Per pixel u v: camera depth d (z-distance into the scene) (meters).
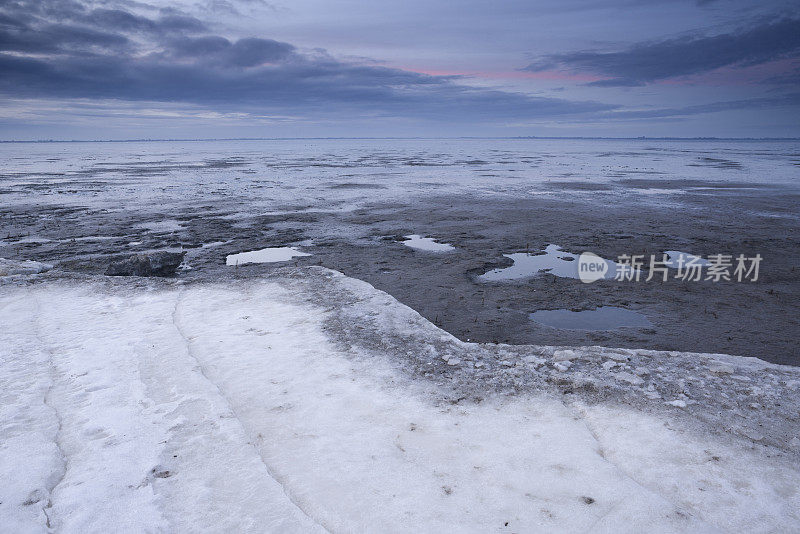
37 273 14.23
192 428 5.83
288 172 63.91
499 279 16.11
